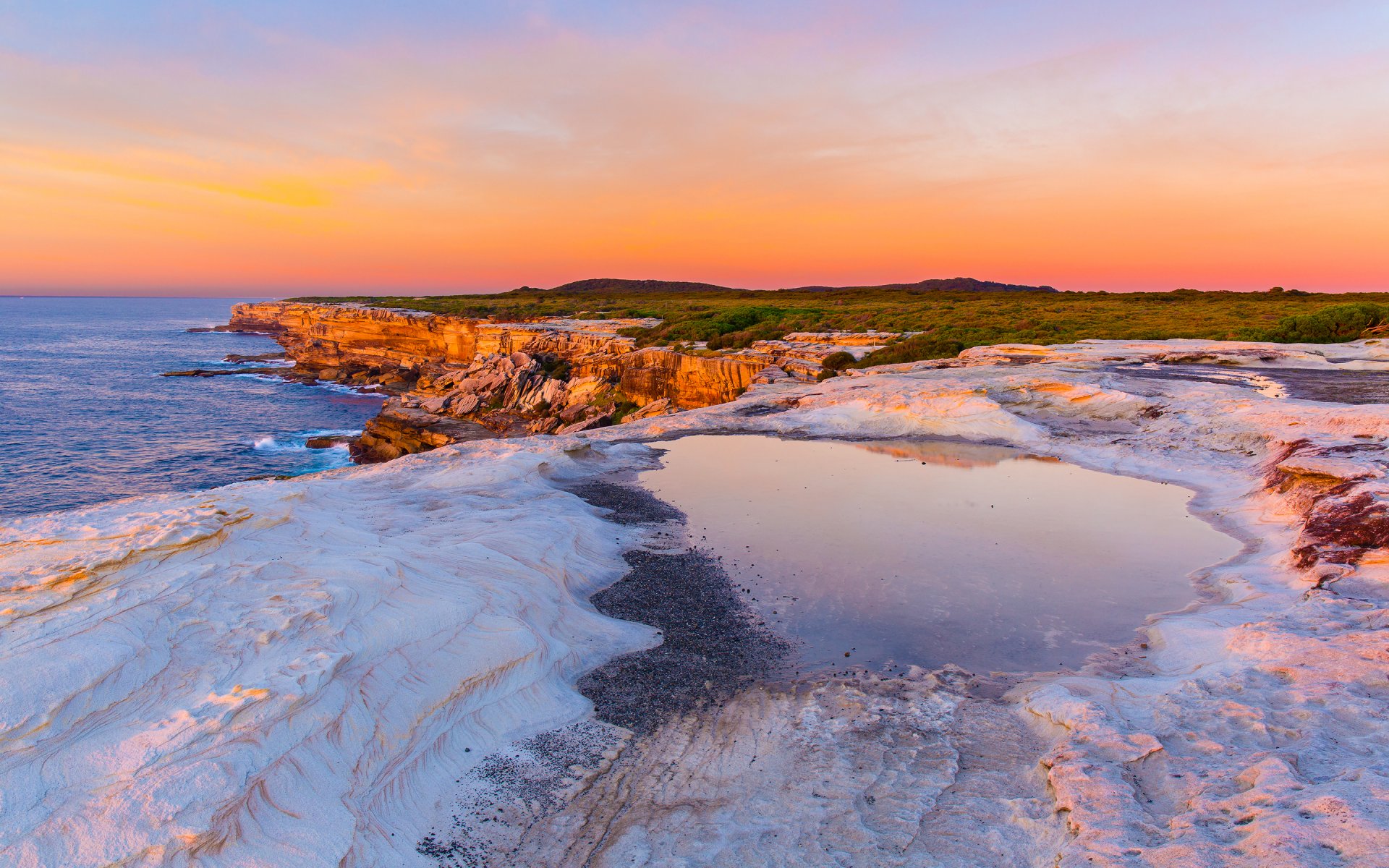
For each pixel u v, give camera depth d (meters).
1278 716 7.13
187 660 7.18
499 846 6.70
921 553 14.62
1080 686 8.80
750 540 15.51
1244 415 22.14
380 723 7.46
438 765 7.66
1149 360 35.94
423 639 8.64
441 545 12.20
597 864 6.45
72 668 6.38
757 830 6.74
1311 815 5.21
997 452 24.00
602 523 16.23
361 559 10.05
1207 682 8.15
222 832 5.82
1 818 5.37
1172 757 6.76
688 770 7.84
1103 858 5.34
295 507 11.90
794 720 8.69
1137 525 16.19
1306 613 9.67
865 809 6.92
